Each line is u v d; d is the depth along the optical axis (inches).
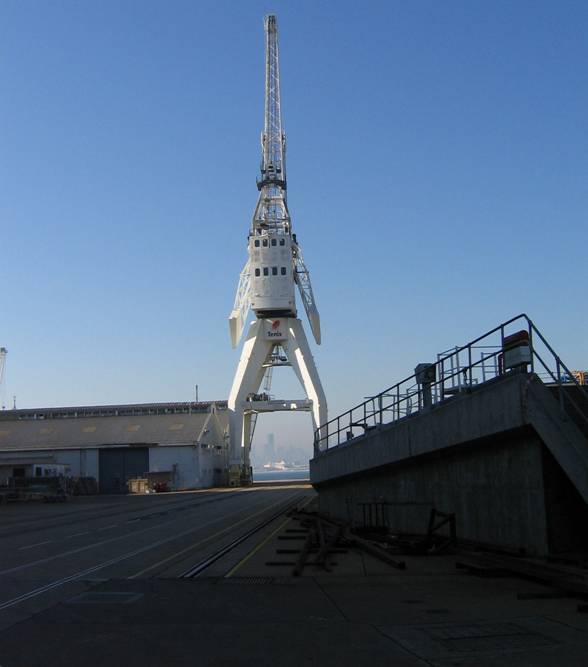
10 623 415.2
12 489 2723.9
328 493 1504.7
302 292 3917.3
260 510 1695.4
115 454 3966.5
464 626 381.4
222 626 398.3
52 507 2241.6
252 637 368.8
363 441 1093.8
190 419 4266.7
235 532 1091.9
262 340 3777.1
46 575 636.7
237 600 485.7
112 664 319.6
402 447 885.2
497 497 644.7
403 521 934.4
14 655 338.0
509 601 454.3
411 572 606.9
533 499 574.6
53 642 363.9
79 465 3951.8
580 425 580.1
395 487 974.4
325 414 3627.0
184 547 879.1
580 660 306.7
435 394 819.4
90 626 403.2
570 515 558.3
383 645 344.2
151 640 365.4
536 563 531.2
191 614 435.8
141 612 444.8
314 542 866.1
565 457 514.3
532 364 576.1
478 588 513.3
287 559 736.3
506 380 589.3
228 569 661.3
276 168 3988.7
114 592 527.8
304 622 405.4
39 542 987.9
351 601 474.0
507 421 585.9
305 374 3683.6
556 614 405.1
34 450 3969.0
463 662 308.8
